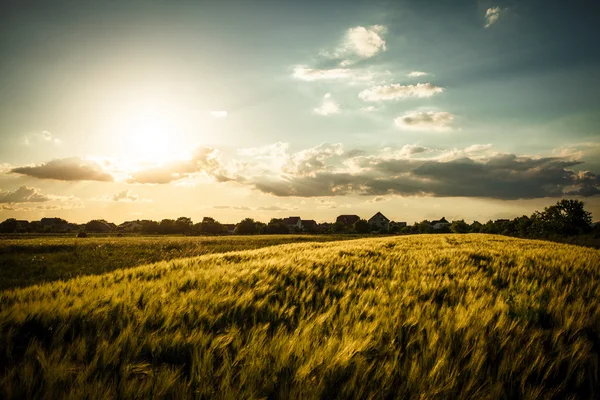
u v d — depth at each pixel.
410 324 3.29
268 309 4.07
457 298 4.53
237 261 9.94
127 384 2.20
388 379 2.24
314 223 112.00
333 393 2.14
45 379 2.23
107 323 3.46
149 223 90.88
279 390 2.13
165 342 2.91
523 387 2.19
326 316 3.53
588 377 2.38
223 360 2.59
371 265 8.07
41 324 3.38
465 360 2.56
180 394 2.08
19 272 16.06
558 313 3.54
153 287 5.15
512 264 8.13
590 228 50.66
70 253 23.66
